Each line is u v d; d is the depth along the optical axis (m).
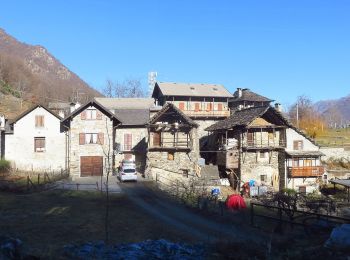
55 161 47.59
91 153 46.16
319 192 51.75
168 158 49.03
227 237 19.66
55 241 19.33
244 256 15.31
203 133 66.88
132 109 56.44
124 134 53.03
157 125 48.47
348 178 55.34
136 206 29.16
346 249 13.34
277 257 14.09
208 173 50.28
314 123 87.69
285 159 51.09
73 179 42.78
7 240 15.37
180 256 16.42
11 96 92.81
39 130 47.47
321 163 55.47
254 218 24.94
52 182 38.69
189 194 32.16
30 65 149.88
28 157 47.19
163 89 70.62
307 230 17.88
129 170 41.34
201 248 17.89
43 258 14.75
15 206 27.78
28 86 110.62
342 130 89.38
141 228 22.67
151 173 46.50
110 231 21.78
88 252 16.95
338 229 14.32
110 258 16.08
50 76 151.62
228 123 53.16
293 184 51.22
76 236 20.48
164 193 34.75
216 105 72.06
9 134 47.03
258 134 50.88
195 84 75.06
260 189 47.59
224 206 30.20
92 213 26.27
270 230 20.66
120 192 34.84
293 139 52.56
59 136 47.84
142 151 53.06
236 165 50.16
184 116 48.88
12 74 109.12
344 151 62.59
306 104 102.06
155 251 17.38
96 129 46.44
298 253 13.91
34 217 24.59
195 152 49.50
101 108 46.56
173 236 20.97
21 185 35.88
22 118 47.31
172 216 26.06
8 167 44.69
